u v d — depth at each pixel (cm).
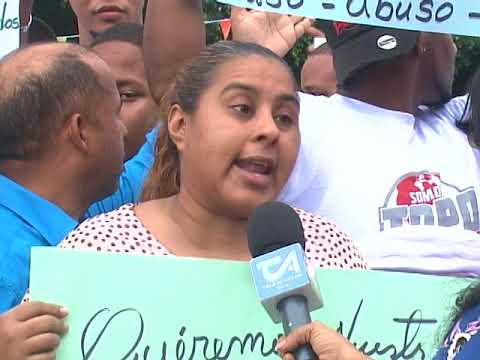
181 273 201
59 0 1005
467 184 276
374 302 206
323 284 206
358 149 272
